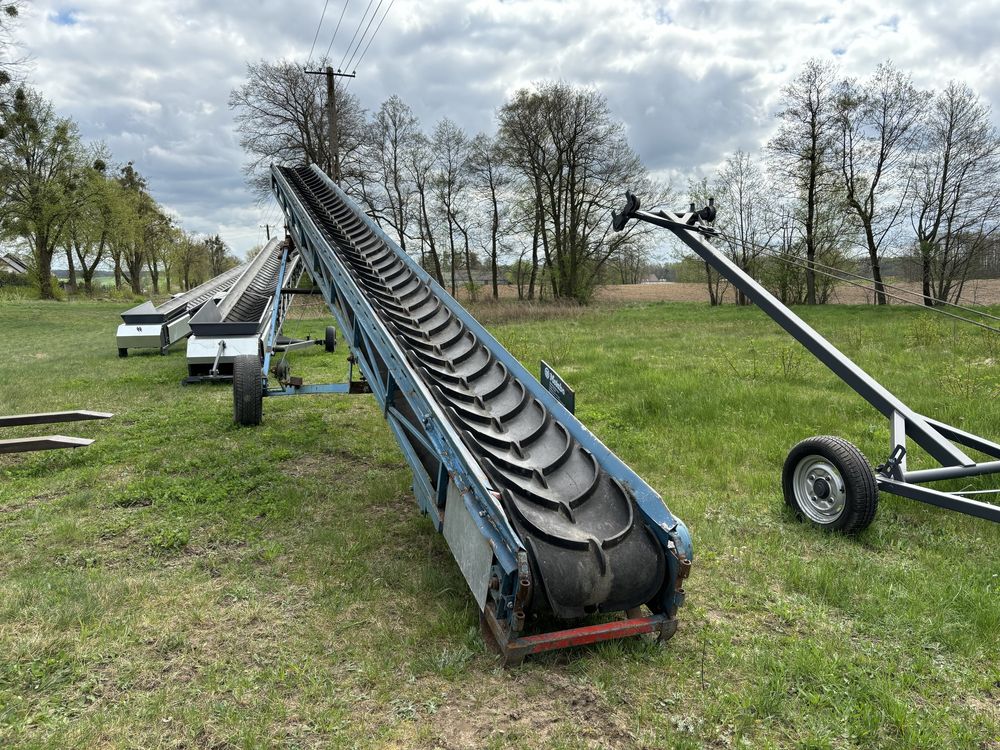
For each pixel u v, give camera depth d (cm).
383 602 355
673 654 309
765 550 427
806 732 257
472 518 314
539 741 250
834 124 3300
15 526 463
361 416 852
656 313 3158
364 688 281
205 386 1055
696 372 1136
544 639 289
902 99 3092
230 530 460
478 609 343
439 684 284
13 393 990
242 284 1477
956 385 908
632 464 627
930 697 281
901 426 459
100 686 279
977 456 616
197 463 617
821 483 467
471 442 383
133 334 1424
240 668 293
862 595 365
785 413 798
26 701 267
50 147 3875
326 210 1115
